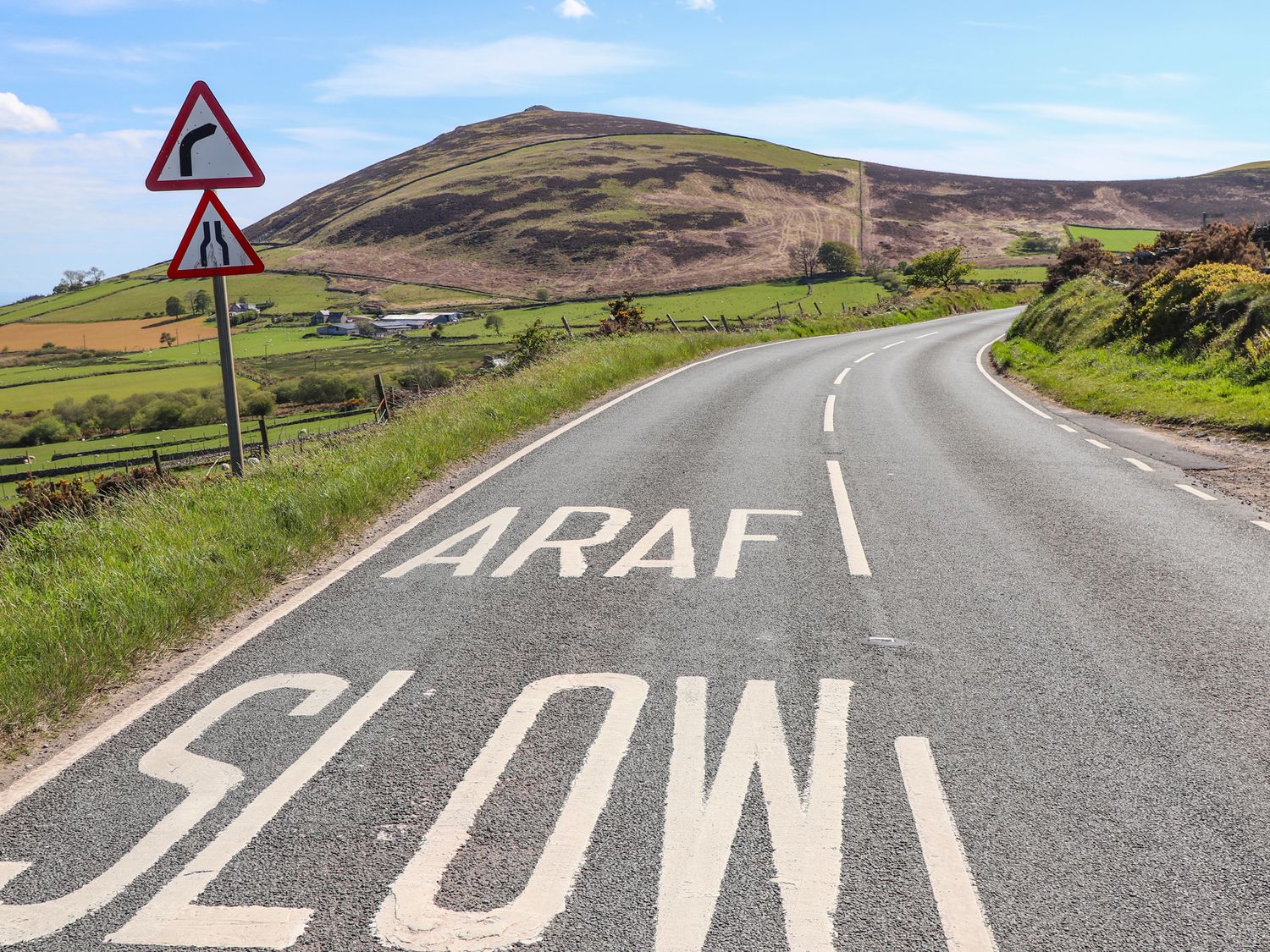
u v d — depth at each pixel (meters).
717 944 2.64
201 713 4.21
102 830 3.29
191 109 7.13
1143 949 2.64
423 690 4.43
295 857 3.09
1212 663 4.71
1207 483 9.48
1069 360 22.39
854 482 9.37
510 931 2.70
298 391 76.50
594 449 11.30
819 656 4.79
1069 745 3.83
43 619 5.11
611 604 5.62
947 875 2.96
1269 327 16.22
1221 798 3.43
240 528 6.94
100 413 76.38
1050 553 6.78
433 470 9.90
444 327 130.12
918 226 175.12
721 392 17.70
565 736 3.91
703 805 3.36
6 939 2.70
